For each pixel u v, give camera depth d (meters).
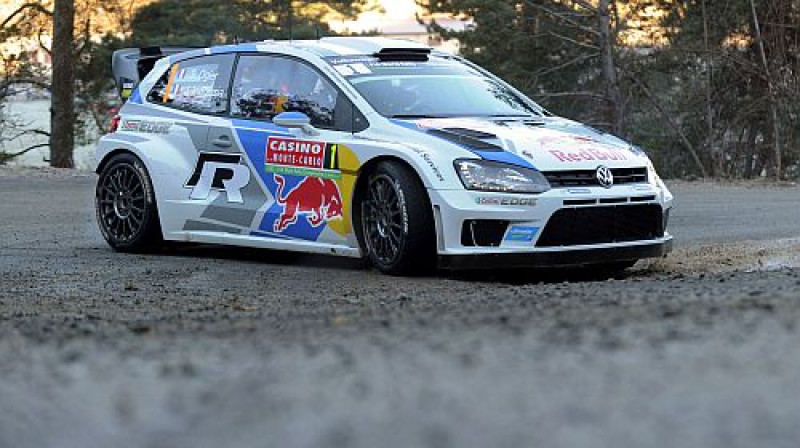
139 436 2.48
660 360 3.08
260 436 2.40
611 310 4.27
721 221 11.95
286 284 7.97
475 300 5.91
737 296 4.74
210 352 3.61
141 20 36.38
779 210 13.06
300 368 3.21
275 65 9.30
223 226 9.28
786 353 3.10
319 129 8.75
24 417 2.73
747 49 27.52
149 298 7.27
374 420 2.50
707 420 2.39
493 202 7.79
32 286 7.89
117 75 11.98
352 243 8.45
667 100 28.28
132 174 9.89
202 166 9.45
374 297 6.93
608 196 7.95
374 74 8.94
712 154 27.11
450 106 8.85
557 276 8.41
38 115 36.94
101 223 10.14
